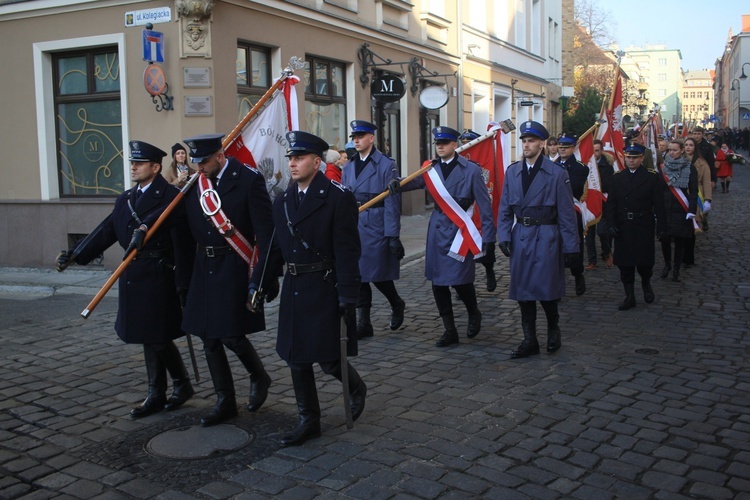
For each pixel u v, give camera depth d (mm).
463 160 6613
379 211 6887
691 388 5363
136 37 10141
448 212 6559
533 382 5527
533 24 27016
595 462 4148
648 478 3945
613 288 9125
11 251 11336
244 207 4648
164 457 4301
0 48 11117
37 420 4949
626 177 7906
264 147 5535
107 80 10688
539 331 7066
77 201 10820
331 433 4602
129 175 10656
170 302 4965
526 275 6145
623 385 5430
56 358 6426
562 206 6137
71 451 4430
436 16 17109
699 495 3758
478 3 20594
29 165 11180
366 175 6910
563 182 6121
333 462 4176
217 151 4645
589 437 4484
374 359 6227
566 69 34250
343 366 4418
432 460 4191
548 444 4391
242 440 4523
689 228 9336
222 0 10023
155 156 4895
